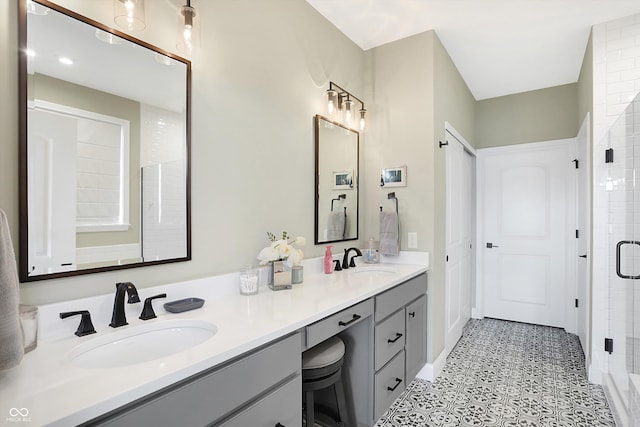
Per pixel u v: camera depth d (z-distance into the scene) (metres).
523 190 3.82
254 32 1.81
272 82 1.92
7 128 1.00
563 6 2.26
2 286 0.78
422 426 1.92
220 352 0.95
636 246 1.77
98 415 0.70
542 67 3.20
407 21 2.44
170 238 1.40
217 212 1.60
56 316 1.07
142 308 1.29
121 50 1.25
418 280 2.35
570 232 3.54
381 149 2.74
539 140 3.72
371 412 1.80
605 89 2.44
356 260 2.69
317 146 2.25
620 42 2.39
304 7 2.18
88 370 0.84
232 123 1.68
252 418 1.06
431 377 2.46
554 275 3.67
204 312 1.34
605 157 2.37
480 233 4.04
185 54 1.46
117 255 1.24
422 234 2.56
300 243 1.91
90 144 1.17
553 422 1.96
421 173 2.56
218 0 1.62
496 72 3.30
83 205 1.15
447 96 2.89
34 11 1.05
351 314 1.58
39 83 1.06
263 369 1.10
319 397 1.95
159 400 0.81
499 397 2.24
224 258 1.64
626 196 1.96
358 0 2.19
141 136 1.31
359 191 2.76
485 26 2.50
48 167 1.07
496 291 3.98
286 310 1.37
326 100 2.37
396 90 2.68
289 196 2.04
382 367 1.89
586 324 2.70
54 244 1.08
